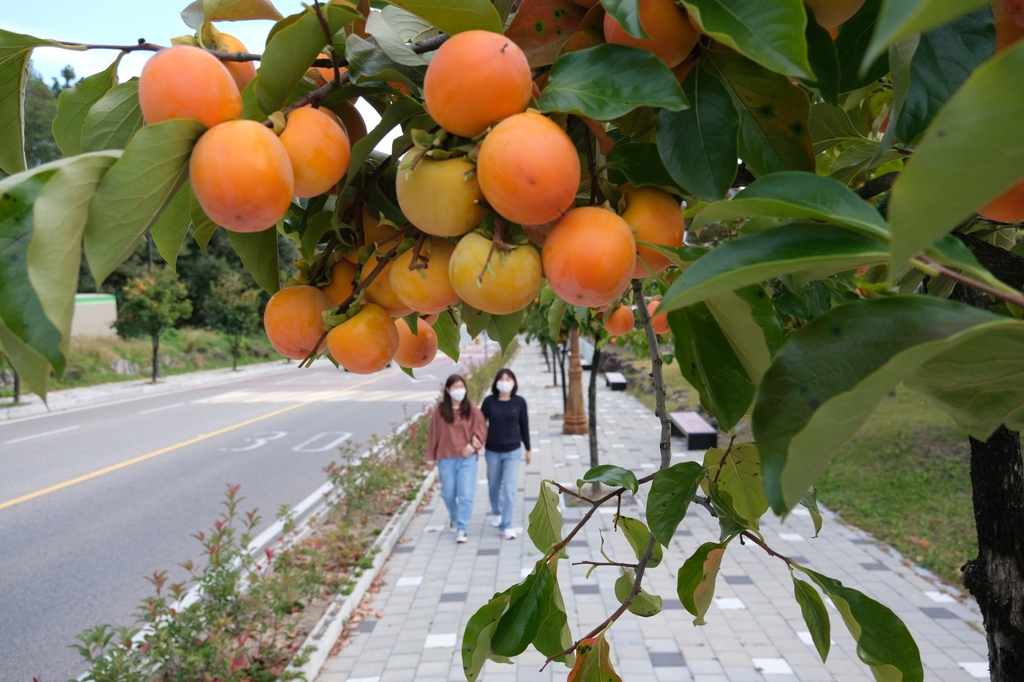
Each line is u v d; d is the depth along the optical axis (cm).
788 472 61
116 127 104
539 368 3344
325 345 111
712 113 89
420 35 113
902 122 79
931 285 154
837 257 65
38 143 3750
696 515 830
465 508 794
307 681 470
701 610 126
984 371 78
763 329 101
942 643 517
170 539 807
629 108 77
